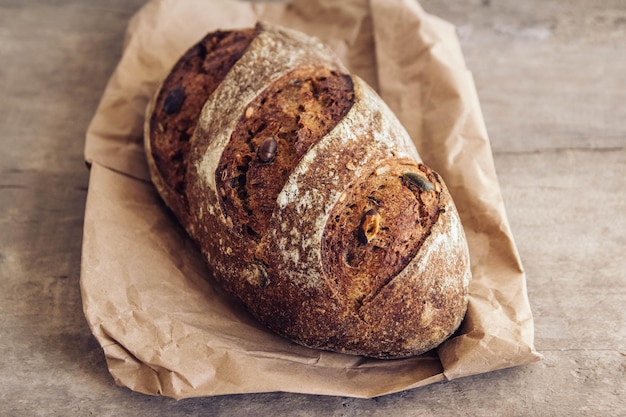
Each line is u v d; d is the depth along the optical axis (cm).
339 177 43
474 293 47
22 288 49
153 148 50
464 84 55
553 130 57
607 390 45
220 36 51
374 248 42
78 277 50
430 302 43
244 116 46
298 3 60
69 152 56
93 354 47
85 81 60
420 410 44
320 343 44
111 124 54
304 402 45
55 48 62
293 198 43
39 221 52
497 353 44
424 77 56
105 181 51
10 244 51
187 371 44
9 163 55
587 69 61
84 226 48
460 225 45
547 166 55
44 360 46
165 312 46
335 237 43
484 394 45
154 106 51
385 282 42
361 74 58
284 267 43
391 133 45
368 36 59
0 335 47
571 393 45
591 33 63
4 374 46
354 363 45
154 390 44
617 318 48
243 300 46
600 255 51
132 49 57
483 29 63
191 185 47
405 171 44
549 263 51
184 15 58
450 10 64
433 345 44
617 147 56
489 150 52
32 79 60
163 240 50
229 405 45
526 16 64
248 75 47
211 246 46
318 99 46
